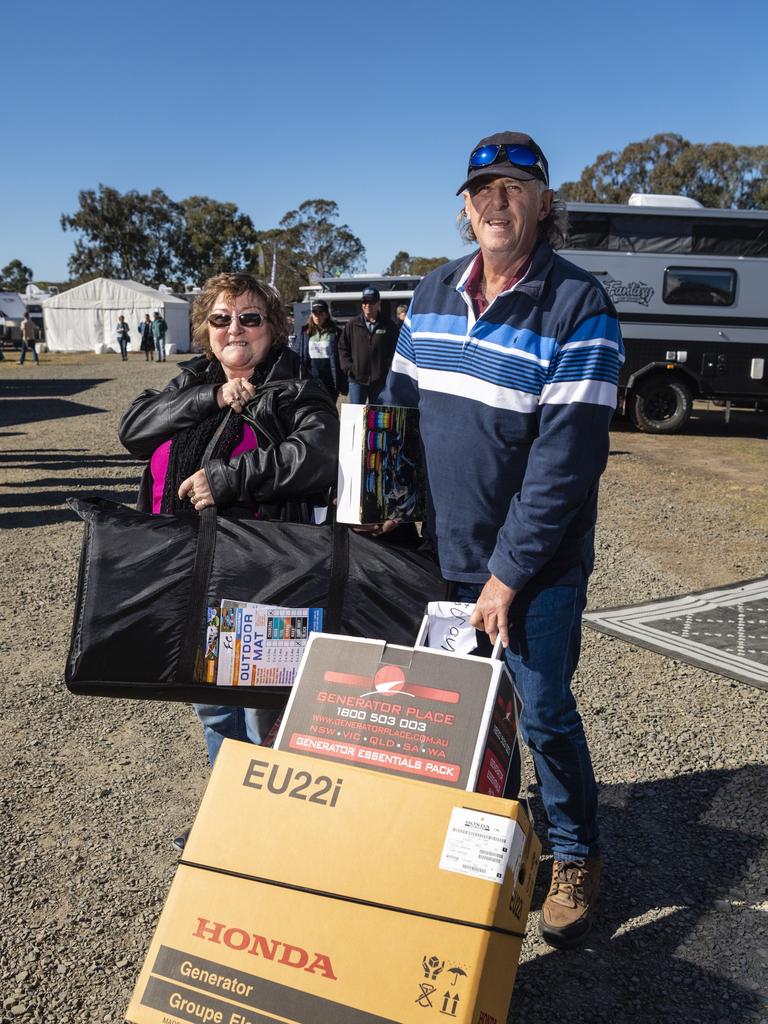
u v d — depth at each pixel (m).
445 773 1.63
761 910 2.37
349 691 1.76
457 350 2.01
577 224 12.00
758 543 6.29
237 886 1.54
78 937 2.26
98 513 2.00
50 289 71.69
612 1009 2.04
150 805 2.88
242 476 2.06
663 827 2.75
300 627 1.98
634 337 12.22
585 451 1.89
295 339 12.48
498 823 1.48
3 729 3.39
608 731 3.37
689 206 12.43
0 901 2.39
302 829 1.56
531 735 2.15
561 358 1.88
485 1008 1.42
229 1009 1.47
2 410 16.02
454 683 1.71
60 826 2.75
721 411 15.54
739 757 3.17
